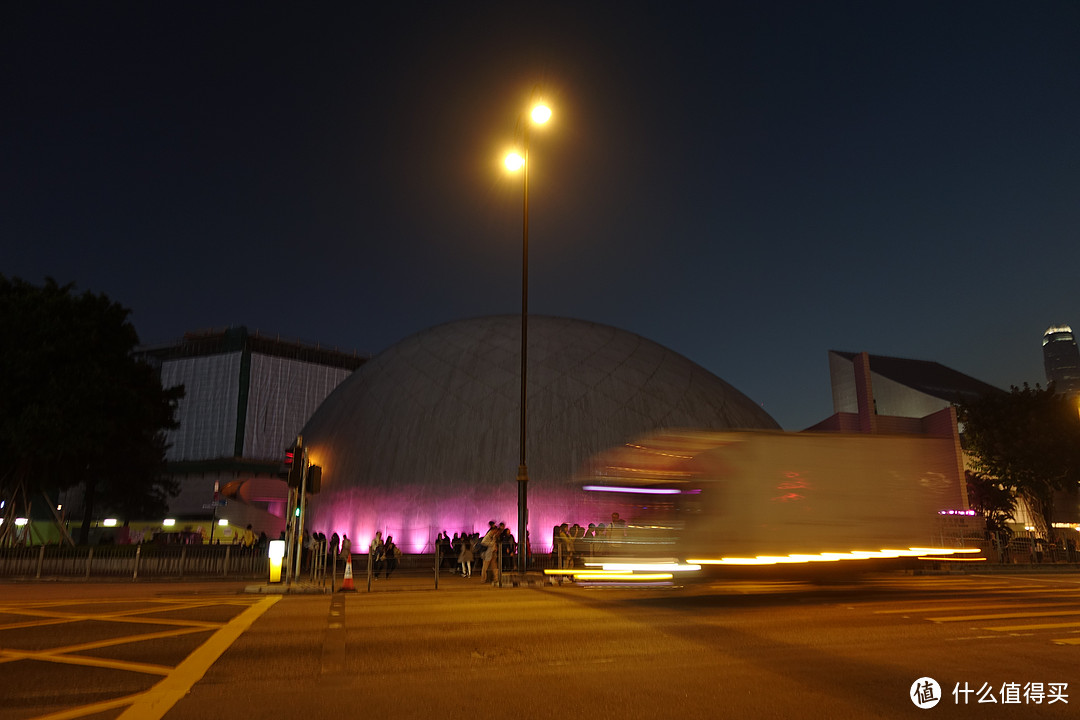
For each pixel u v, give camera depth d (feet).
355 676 22.40
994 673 23.32
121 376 103.24
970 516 65.67
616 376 125.49
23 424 91.20
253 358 356.38
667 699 19.97
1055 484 136.98
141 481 189.67
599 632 30.53
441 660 24.80
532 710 18.79
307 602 43.09
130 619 34.45
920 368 209.67
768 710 19.01
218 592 56.70
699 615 35.83
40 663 24.09
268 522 175.11
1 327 93.86
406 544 109.29
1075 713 19.11
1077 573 84.33
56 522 105.19
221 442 344.90
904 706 19.53
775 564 52.01
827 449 55.16
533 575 62.59
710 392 133.28
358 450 123.75
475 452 112.88
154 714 18.24
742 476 53.31
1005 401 142.72
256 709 18.69
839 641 28.63
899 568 55.88
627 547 54.90
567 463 110.73
